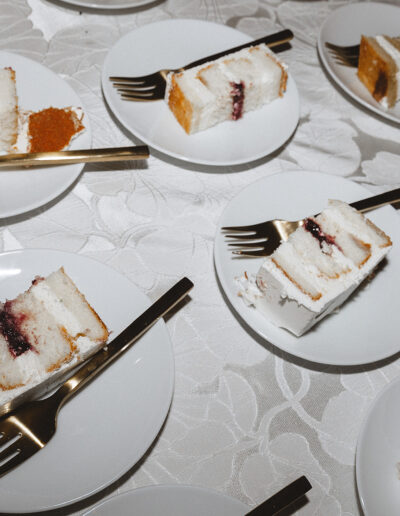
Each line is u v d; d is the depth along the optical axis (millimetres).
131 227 549
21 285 482
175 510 416
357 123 651
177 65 637
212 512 418
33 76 577
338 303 522
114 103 589
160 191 571
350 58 677
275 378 506
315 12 719
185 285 496
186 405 486
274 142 600
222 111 600
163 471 461
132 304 489
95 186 561
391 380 494
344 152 630
